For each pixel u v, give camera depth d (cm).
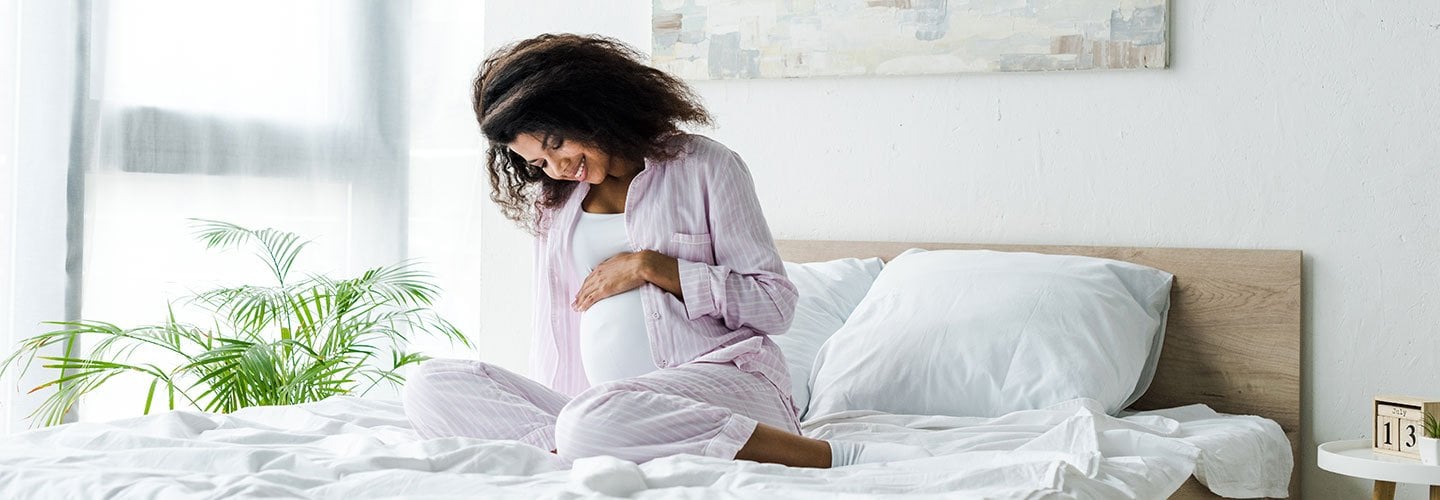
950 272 248
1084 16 266
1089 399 216
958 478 144
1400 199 244
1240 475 205
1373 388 247
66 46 312
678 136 196
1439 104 241
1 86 305
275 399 292
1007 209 277
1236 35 256
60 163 312
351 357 368
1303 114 252
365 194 369
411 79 376
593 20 320
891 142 287
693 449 162
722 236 192
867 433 202
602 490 137
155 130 329
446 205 376
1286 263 248
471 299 377
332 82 364
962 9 277
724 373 182
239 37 346
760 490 138
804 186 297
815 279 270
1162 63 260
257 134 349
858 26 287
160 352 332
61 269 312
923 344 232
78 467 151
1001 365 226
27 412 309
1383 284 246
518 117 182
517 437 176
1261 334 250
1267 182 254
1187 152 261
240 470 150
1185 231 261
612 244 199
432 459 153
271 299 304
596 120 184
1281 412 248
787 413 193
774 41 295
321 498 136
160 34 330
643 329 190
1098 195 269
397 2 374
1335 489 250
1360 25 247
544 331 208
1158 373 259
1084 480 150
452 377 180
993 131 278
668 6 306
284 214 354
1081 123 270
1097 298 236
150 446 169
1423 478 193
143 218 327
